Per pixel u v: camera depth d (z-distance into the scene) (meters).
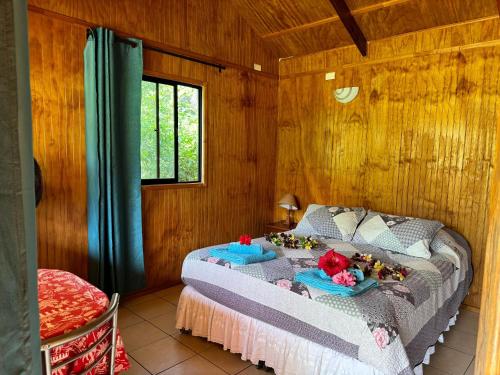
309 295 2.03
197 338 2.66
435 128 3.42
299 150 4.47
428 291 2.24
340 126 4.08
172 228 3.63
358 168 3.97
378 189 3.83
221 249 2.75
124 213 3.11
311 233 3.54
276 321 2.13
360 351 1.79
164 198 3.54
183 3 3.50
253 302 2.24
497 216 0.61
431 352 2.34
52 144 2.73
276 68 4.55
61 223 2.82
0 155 0.58
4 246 0.60
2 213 0.59
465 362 2.40
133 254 3.20
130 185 3.14
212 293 2.47
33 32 2.58
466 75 3.23
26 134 0.62
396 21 3.44
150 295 3.45
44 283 1.74
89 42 2.80
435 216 3.47
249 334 2.29
